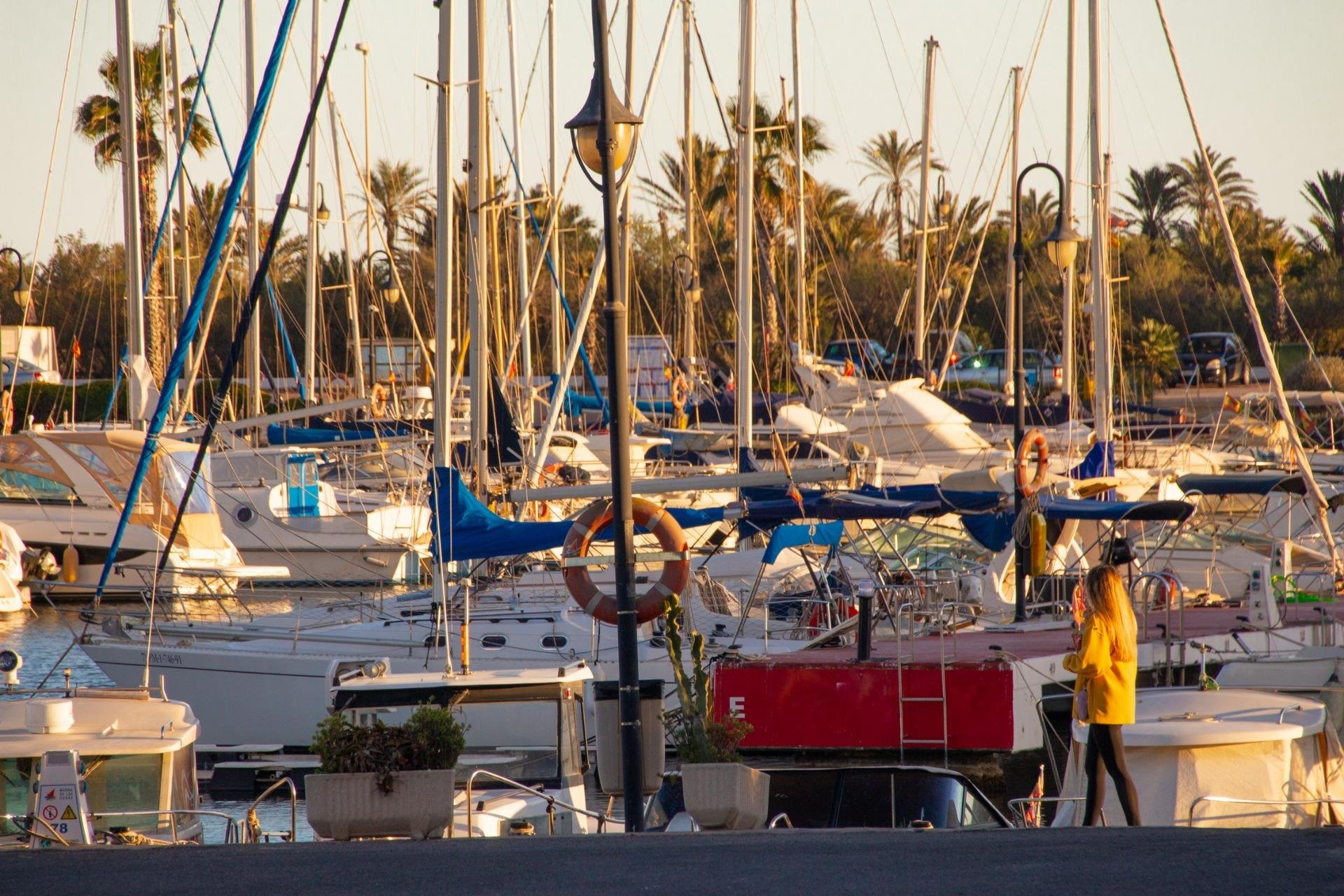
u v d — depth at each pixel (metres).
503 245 171.88
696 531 115.81
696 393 174.12
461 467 104.38
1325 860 28.02
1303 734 42.16
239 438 131.12
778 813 42.94
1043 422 161.62
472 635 70.94
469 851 32.19
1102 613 37.03
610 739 48.38
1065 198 80.75
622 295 41.03
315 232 163.75
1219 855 28.73
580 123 40.59
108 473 109.56
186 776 46.84
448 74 72.94
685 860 30.03
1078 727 43.00
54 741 44.47
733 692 61.56
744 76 100.06
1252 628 70.38
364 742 36.28
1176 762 41.66
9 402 145.38
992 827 42.84
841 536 82.69
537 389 125.69
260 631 74.50
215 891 27.48
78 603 110.38
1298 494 89.00
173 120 155.62
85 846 34.31
